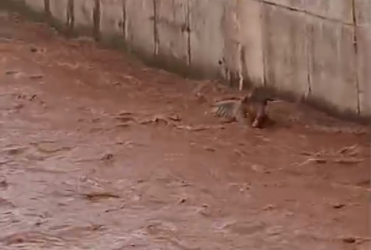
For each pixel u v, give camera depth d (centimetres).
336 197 1298
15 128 1427
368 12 1723
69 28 1980
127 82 1797
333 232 1145
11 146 1341
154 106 1680
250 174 1371
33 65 1769
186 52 1928
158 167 1342
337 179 1391
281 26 1831
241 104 1689
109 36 1970
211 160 1414
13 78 1677
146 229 1091
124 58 1931
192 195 1239
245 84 1894
